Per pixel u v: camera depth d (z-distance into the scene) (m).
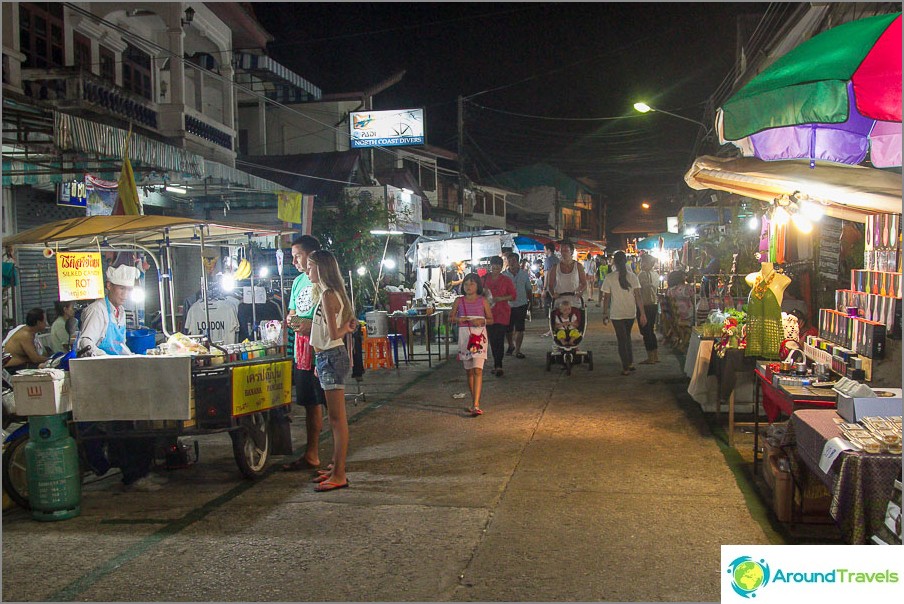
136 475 6.23
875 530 3.86
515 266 13.58
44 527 5.26
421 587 4.11
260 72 23.08
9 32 11.49
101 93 12.73
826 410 4.92
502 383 10.95
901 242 5.35
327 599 4.00
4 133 8.35
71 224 6.79
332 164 20.89
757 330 6.91
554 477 6.15
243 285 12.38
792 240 8.17
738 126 4.45
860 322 5.92
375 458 6.98
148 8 15.73
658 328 17.88
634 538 4.77
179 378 5.73
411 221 22.61
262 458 6.59
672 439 7.31
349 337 6.33
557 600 3.92
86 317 6.15
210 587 4.18
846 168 6.00
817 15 12.30
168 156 10.12
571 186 56.31
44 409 5.34
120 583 4.26
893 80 3.75
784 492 4.85
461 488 5.93
